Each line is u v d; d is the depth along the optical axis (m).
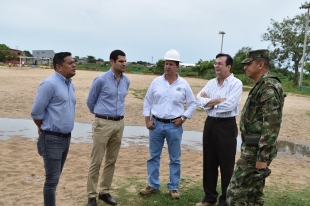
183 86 4.75
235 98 4.33
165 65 4.71
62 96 3.74
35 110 3.65
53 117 3.72
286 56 47.50
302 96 30.91
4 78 27.50
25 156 6.93
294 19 47.06
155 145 4.80
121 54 4.33
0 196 4.70
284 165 7.69
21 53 88.19
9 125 10.33
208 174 4.55
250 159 3.45
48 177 3.82
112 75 4.38
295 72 46.59
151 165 4.85
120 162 6.94
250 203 3.55
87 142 8.74
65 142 3.87
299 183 6.00
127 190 5.07
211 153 4.50
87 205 4.46
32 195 4.80
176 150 4.76
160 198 4.78
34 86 22.38
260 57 3.45
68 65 3.77
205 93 4.62
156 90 4.75
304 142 10.74
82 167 6.34
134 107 15.60
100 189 4.63
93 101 4.43
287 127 13.17
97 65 73.56
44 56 90.25
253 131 3.43
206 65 57.84
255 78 3.53
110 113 4.36
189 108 4.76
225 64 4.45
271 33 48.16
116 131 4.45
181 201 4.72
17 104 14.42
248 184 3.50
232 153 4.39
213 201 4.56
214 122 4.41
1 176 5.54
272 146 3.22
